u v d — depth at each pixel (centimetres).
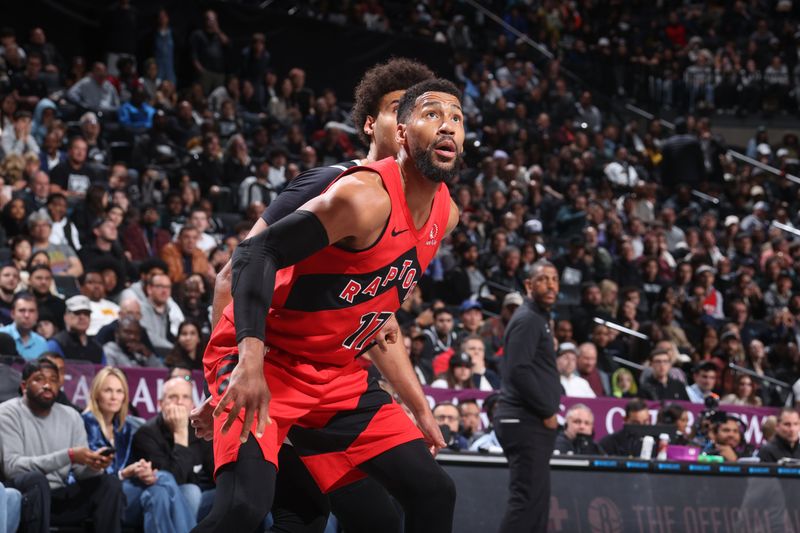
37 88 2097
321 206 427
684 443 1211
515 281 1950
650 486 990
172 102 2323
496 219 2247
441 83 464
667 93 3541
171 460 984
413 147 455
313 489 506
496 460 959
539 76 3278
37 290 1327
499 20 3466
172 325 1420
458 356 1352
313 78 2855
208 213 1856
